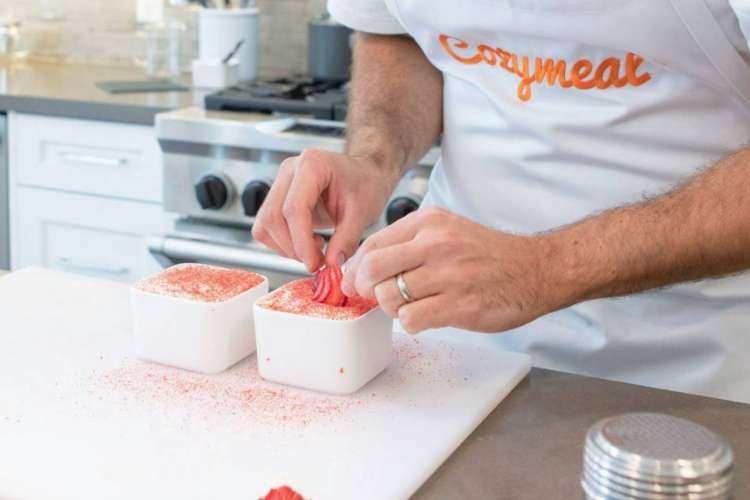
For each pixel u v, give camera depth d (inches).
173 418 43.9
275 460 40.6
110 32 129.0
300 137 89.7
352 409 45.0
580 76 54.8
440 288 44.9
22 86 111.4
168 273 51.8
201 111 98.5
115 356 50.2
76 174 105.8
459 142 60.9
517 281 45.3
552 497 38.6
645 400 46.6
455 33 57.4
